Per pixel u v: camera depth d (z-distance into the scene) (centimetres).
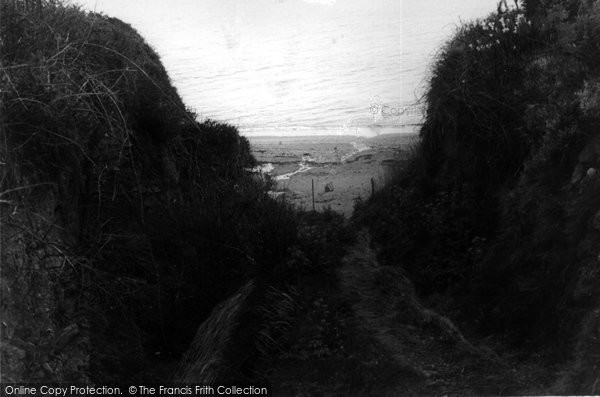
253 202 885
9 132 428
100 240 527
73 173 516
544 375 473
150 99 849
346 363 553
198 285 653
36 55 479
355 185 1578
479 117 834
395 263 834
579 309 477
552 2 892
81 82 538
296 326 616
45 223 442
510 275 605
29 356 389
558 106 670
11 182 420
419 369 532
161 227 686
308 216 1138
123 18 3075
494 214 769
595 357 433
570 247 527
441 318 623
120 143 607
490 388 480
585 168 570
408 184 1087
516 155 777
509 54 880
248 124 2472
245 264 711
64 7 627
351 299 699
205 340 549
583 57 731
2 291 388
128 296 545
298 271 725
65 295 452
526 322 541
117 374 463
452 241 787
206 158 1138
